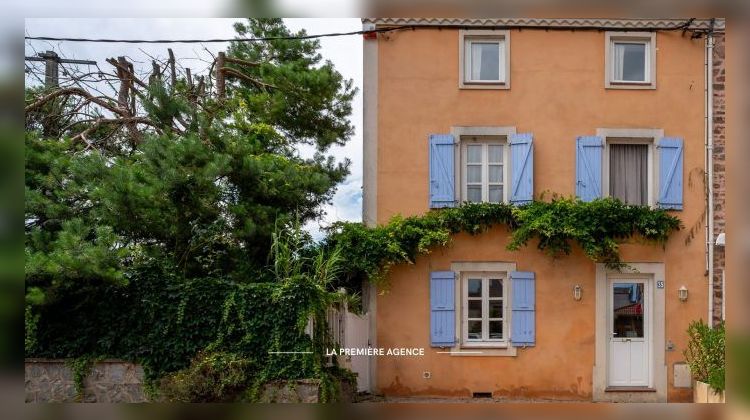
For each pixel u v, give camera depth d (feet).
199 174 31.89
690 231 37.91
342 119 47.78
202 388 28.55
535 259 37.70
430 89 38.42
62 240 27.32
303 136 47.47
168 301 30.45
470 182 38.75
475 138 38.73
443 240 36.81
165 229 32.73
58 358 29.91
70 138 36.99
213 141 34.53
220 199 34.50
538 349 37.29
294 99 44.04
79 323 30.19
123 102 40.34
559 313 37.45
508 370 37.24
